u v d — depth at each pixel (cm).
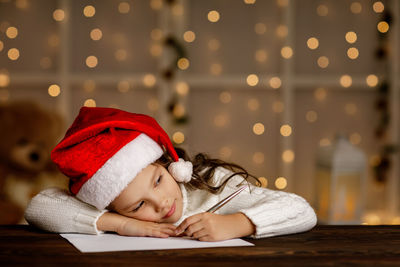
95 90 314
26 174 231
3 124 231
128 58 313
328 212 216
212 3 313
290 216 95
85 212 97
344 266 69
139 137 96
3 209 213
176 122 299
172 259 73
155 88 314
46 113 246
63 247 82
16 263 70
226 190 113
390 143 312
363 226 104
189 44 313
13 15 309
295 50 315
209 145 318
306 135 319
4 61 309
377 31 315
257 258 73
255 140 319
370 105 318
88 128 94
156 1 312
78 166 92
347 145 219
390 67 311
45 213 99
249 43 315
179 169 101
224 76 309
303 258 73
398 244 84
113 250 79
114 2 311
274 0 314
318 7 314
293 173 319
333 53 316
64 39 303
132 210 96
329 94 318
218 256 75
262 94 317
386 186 315
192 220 88
